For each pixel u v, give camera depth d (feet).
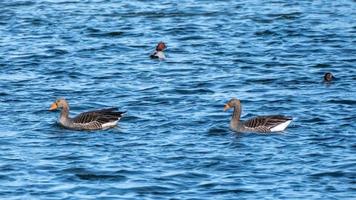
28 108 119.14
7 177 92.63
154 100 123.54
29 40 164.35
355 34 167.02
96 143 103.45
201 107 119.55
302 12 188.65
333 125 109.91
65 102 110.42
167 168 94.79
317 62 146.51
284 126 107.55
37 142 104.01
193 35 169.17
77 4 198.80
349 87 130.00
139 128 109.40
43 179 92.07
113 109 111.55
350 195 87.20
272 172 93.50
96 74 139.64
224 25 177.27
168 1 203.00
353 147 101.14
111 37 167.84
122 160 97.30
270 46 158.81
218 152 99.81
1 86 131.64
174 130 108.58
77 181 91.50
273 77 136.56
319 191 88.28
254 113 117.19
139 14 188.24
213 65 145.38
